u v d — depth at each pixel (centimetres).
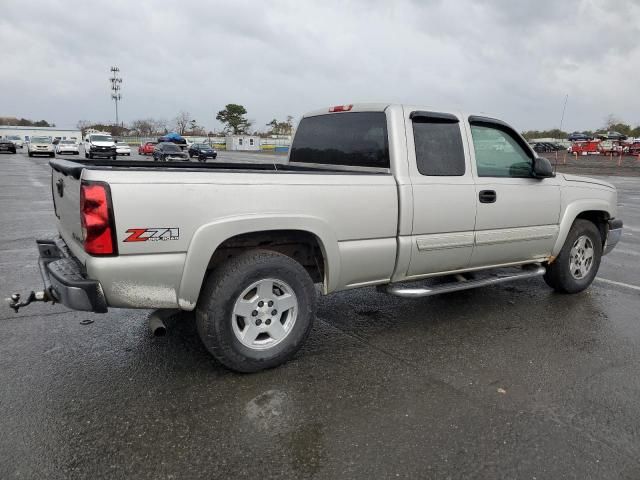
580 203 525
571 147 5647
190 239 313
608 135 6825
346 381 344
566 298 543
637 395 330
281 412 302
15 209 1177
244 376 348
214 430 282
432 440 277
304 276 359
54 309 478
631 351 402
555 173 507
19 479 239
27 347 390
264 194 334
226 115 10900
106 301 302
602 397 327
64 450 262
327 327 448
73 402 309
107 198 289
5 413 295
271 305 352
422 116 412
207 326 329
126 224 294
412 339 421
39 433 276
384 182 387
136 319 455
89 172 292
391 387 336
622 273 665
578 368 369
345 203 367
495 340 421
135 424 287
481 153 450
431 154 415
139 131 11312
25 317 455
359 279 392
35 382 334
